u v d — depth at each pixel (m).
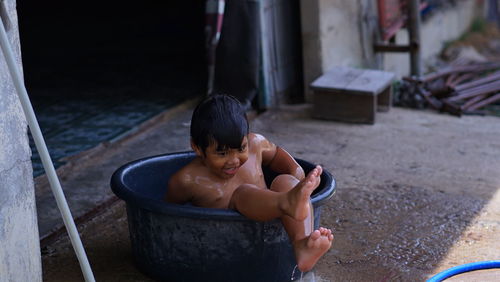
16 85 2.23
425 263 3.26
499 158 5.08
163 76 7.14
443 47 11.61
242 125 2.70
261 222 2.70
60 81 6.93
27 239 2.62
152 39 9.33
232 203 2.71
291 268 2.89
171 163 3.39
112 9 11.55
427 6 10.64
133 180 3.21
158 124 5.53
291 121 5.96
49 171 2.29
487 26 13.91
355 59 7.39
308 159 4.92
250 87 5.90
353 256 3.31
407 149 5.24
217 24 5.86
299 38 6.88
